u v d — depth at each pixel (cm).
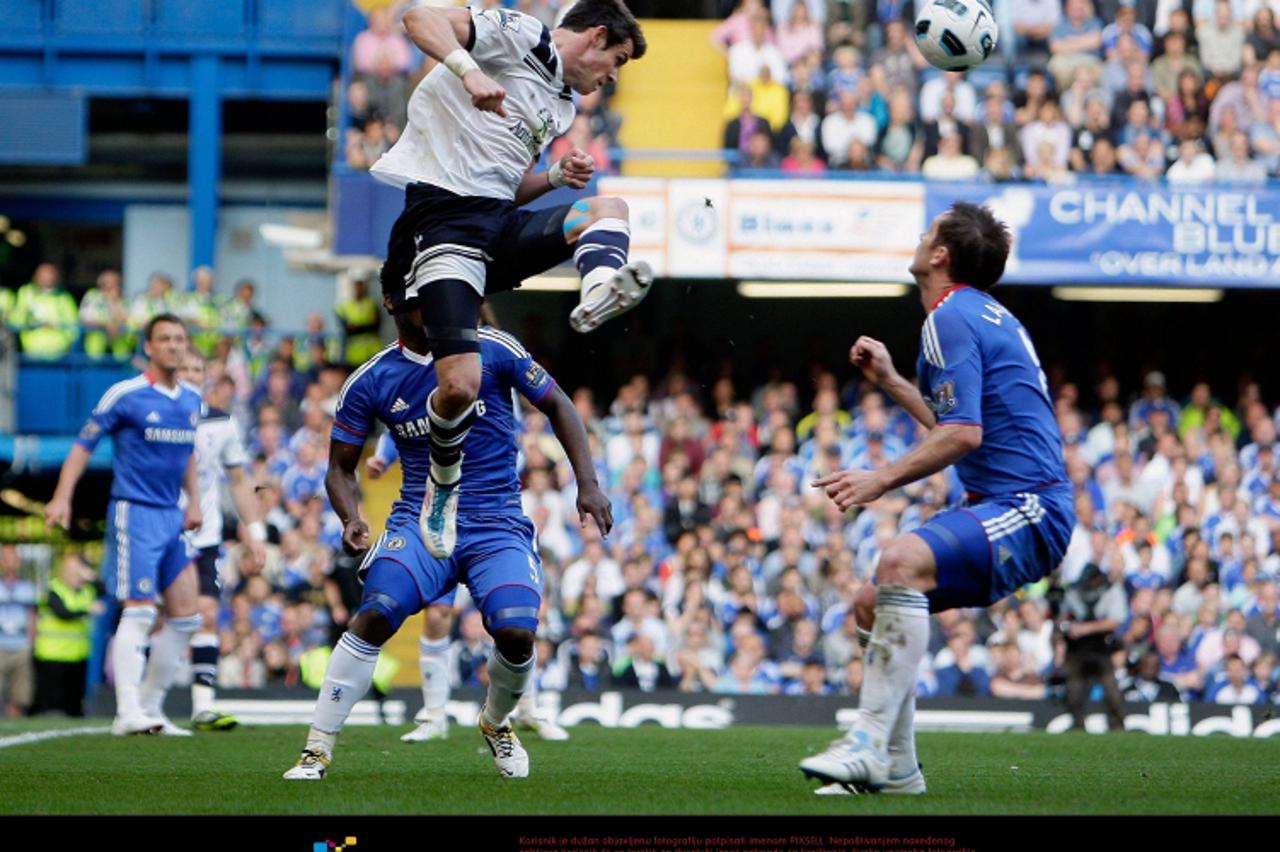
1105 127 2669
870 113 2666
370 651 960
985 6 1051
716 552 2345
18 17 3303
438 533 942
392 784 934
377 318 2823
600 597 2311
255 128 3594
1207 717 1997
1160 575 2320
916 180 2623
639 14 3039
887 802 812
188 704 2055
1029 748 1366
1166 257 2573
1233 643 2283
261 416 2580
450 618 1428
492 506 982
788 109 2681
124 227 3653
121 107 3469
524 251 905
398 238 911
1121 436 2547
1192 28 2733
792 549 2320
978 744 1427
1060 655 2188
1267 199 2583
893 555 821
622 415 2552
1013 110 2677
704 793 877
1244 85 2700
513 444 997
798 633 2252
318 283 3609
